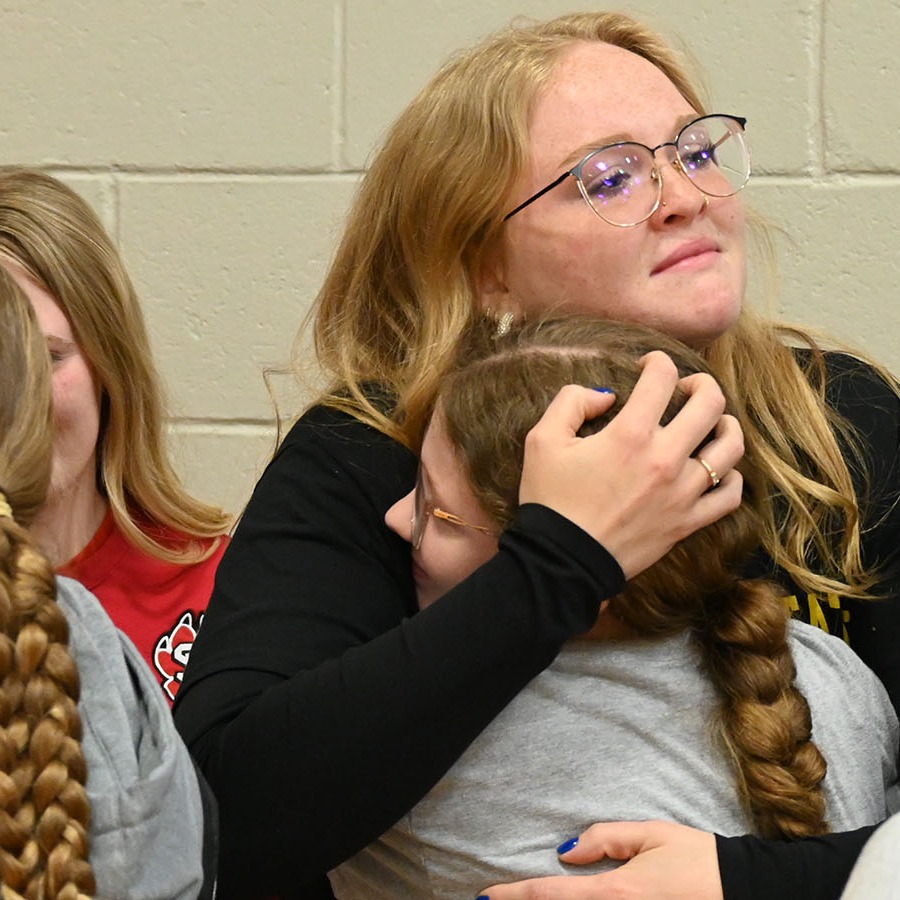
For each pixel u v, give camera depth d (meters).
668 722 3.05
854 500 3.78
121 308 4.79
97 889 2.46
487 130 3.74
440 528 3.23
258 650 3.34
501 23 6.31
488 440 3.12
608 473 2.96
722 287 3.70
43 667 2.43
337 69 6.39
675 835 2.94
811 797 3.00
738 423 3.19
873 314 6.21
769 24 6.21
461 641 2.94
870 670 3.50
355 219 4.15
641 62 3.88
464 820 3.03
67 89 6.49
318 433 3.79
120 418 4.86
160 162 6.46
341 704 3.01
